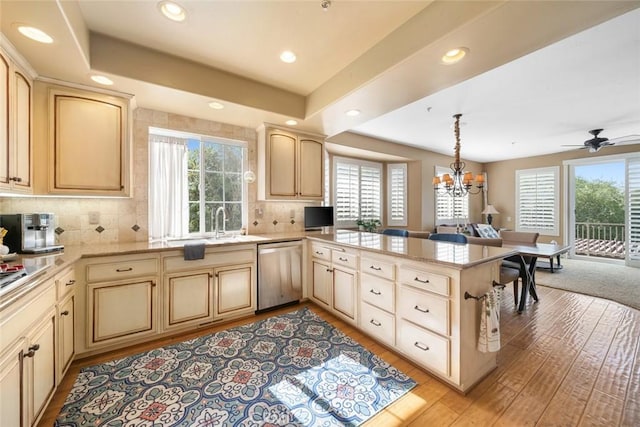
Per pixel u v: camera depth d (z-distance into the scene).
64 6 1.36
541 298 3.52
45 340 1.44
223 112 2.80
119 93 2.28
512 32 1.51
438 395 1.68
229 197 3.37
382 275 2.22
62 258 1.80
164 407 1.56
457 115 3.79
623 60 2.35
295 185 3.52
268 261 3.00
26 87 1.84
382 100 2.48
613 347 2.26
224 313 2.71
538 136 4.90
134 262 2.23
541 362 2.05
